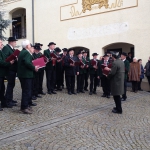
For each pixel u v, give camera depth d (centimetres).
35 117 570
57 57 859
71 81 932
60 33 1475
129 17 1211
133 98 919
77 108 689
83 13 1374
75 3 1404
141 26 1174
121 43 1295
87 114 627
